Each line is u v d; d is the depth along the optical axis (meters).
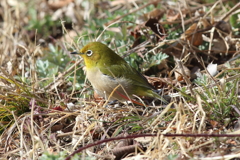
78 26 16.73
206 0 15.11
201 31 12.30
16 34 15.05
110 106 11.00
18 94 10.21
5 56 13.23
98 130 9.41
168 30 12.91
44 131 9.13
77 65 11.81
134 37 12.59
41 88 11.43
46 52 13.55
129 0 15.71
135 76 10.62
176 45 12.18
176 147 8.13
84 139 9.24
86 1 16.91
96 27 14.00
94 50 10.56
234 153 7.86
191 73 11.76
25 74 12.38
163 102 10.80
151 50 11.91
